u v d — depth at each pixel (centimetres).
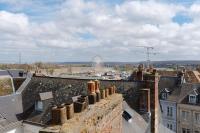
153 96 1944
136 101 1988
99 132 687
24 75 3497
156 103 1972
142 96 1922
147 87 1981
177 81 4556
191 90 4281
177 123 4319
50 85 2714
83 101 652
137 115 1838
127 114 1655
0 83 2911
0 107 2436
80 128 558
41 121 2300
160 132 2089
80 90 2428
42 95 2439
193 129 4153
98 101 766
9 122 2305
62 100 2422
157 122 1989
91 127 629
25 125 2369
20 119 2433
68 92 2478
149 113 1898
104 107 731
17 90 2909
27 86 2911
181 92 4388
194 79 5356
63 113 555
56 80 2730
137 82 2123
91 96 732
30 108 2558
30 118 2391
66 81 2631
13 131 2281
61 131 506
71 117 585
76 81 2562
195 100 4131
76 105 630
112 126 818
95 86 834
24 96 2786
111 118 802
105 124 740
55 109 552
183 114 4262
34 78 2966
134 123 1659
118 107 888
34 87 2823
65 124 545
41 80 2861
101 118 704
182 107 4253
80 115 602
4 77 3030
